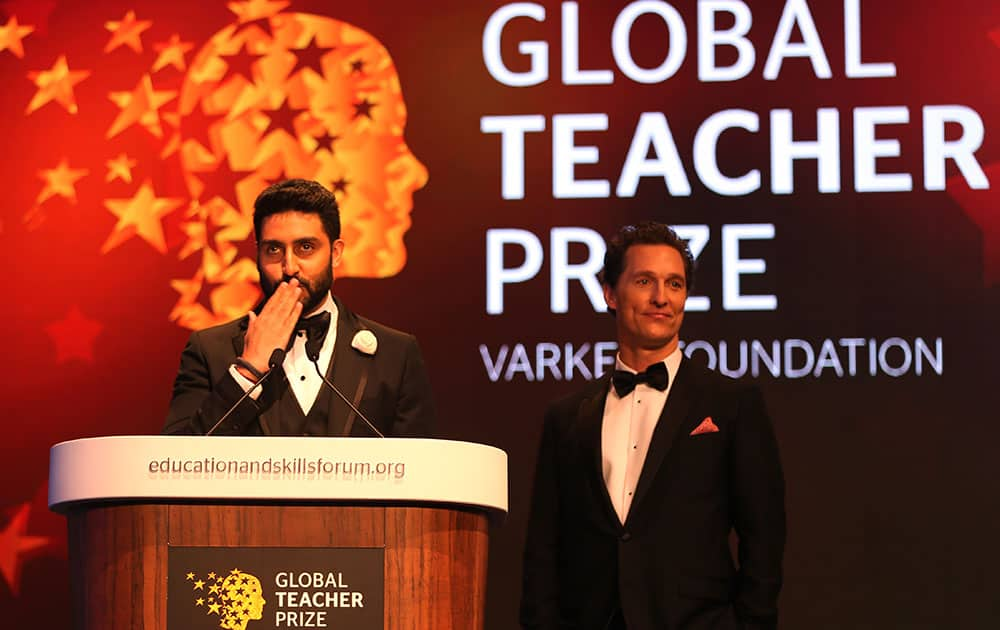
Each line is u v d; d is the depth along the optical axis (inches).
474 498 92.5
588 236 223.6
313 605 89.1
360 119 229.6
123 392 224.2
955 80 221.9
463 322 223.0
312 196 121.3
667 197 223.5
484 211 225.9
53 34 234.4
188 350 125.0
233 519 89.5
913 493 213.2
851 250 219.1
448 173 227.3
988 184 218.8
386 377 123.6
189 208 228.5
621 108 226.8
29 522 221.0
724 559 130.2
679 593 127.1
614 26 229.0
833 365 216.7
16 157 231.3
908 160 220.4
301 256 119.8
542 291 222.8
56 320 226.4
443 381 221.6
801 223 220.7
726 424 132.6
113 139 231.1
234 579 88.9
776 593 128.5
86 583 90.5
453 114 229.0
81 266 227.8
